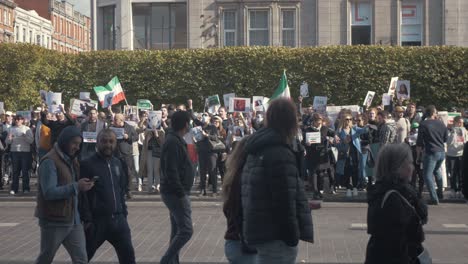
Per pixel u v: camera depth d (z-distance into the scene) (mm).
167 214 19641
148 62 40844
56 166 9711
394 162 7113
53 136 19812
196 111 40562
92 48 52531
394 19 46750
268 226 7484
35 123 28125
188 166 11734
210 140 23266
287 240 7453
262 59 39719
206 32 48438
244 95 40062
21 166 24562
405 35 46812
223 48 40406
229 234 9297
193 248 14617
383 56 38969
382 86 38938
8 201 22953
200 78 40312
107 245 15102
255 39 48125
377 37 46844
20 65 43406
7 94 43875
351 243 15023
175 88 40562
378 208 7016
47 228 9656
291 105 7641
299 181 7637
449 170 23797
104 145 10391
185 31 49656
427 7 46344
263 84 39750
